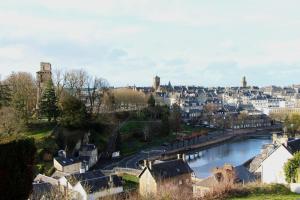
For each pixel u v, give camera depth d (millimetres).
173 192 44031
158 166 74812
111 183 67500
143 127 155875
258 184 39562
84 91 166000
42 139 104250
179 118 186375
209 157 138750
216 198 35812
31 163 24406
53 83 129125
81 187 66750
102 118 143500
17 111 103812
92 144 117938
